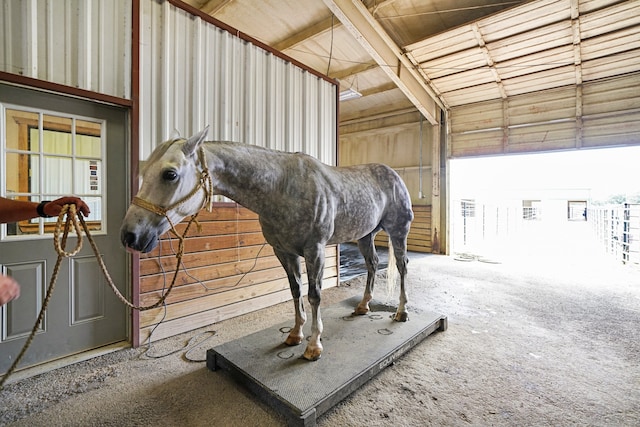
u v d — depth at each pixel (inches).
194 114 94.1
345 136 311.0
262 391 55.1
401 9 153.0
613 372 68.5
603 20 142.5
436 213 243.8
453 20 161.5
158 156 47.7
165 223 48.3
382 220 91.7
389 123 282.5
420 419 52.8
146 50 84.0
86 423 51.9
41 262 69.2
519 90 199.5
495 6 149.7
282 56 119.5
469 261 212.1
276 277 120.1
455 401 57.8
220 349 69.4
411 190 267.6
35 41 66.2
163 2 87.0
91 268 76.2
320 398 51.6
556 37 155.7
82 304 74.9
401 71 189.6
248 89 108.1
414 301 121.8
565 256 231.3
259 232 113.7
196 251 94.8
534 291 136.7
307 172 64.8
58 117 71.0
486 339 85.8
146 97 84.2
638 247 214.4
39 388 61.6
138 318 81.4
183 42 91.8
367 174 86.4
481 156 221.0
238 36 104.8
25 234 67.9
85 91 71.7
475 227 349.1
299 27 169.0
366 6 152.1
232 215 105.0
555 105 190.7
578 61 166.9
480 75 193.6
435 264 200.5
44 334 69.3
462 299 124.8
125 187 81.0
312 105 134.0
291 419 49.3
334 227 71.6
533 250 263.0
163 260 87.0
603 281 154.5
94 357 74.1
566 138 187.6
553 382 64.3
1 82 62.6
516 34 158.2
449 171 237.6
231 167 55.5
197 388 62.0
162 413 54.5
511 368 69.9
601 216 269.6
